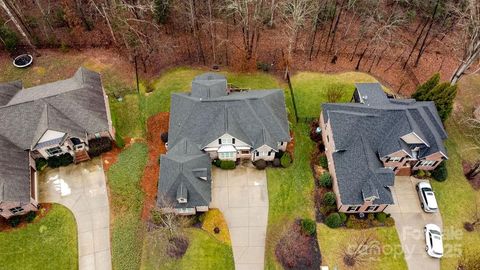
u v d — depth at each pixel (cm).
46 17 6053
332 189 4750
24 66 5794
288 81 5816
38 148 4578
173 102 5091
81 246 4338
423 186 4744
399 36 6419
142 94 5628
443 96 4944
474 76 6028
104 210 4575
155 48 6084
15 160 4456
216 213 4547
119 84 5722
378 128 4631
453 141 5259
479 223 4559
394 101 5050
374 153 4628
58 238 4378
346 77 5872
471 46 5088
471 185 4897
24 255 4262
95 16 6250
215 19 6397
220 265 4228
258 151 4788
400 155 4553
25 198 4316
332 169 4781
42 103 4653
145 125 5319
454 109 5578
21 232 4397
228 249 4338
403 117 4566
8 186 4234
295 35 5844
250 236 4425
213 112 4772
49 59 5969
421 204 4697
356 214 4584
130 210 4556
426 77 5931
